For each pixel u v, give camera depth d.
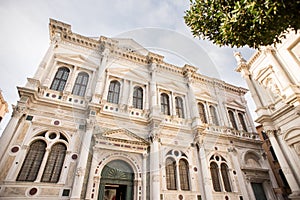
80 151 11.45
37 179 10.01
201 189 13.72
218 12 6.37
